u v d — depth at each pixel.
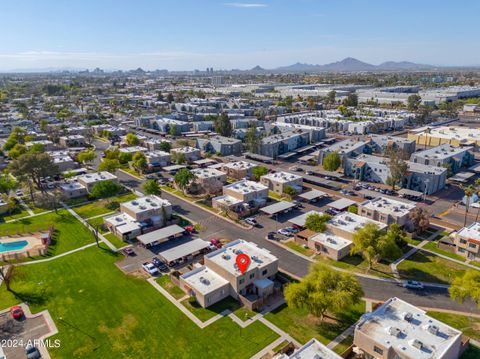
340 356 54.53
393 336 56.56
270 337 63.94
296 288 66.62
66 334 65.25
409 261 88.19
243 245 87.94
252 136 199.62
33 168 132.25
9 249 96.56
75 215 117.75
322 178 154.75
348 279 67.12
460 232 92.50
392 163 137.75
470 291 64.88
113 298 75.06
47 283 80.56
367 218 103.25
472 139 198.75
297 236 97.69
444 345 54.69
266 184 139.00
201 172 147.25
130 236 100.94
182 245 92.94
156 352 60.94
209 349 61.41
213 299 73.25
